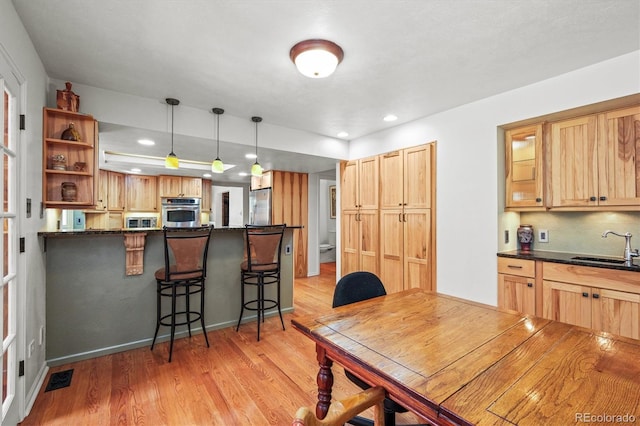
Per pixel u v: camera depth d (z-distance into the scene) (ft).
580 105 7.52
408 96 9.23
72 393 6.33
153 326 8.90
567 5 5.24
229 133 10.91
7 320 4.98
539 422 2.25
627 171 7.30
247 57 6.94
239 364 7.66
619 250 8.27
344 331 4.09
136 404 5.98
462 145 10.03
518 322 4.40
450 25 5.79
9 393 4.98
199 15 5.48
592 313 7.23
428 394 2.61
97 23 5.68
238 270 10.52
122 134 9.90
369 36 6.13
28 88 5.94
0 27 4.51
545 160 8.69
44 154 7.19
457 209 10.18
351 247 14.38
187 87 8.54
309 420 2.05
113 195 18.34
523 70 7.62
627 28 5.88
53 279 7.52
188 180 20.79
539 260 8.22
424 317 4.63
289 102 9.68
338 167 15.16
